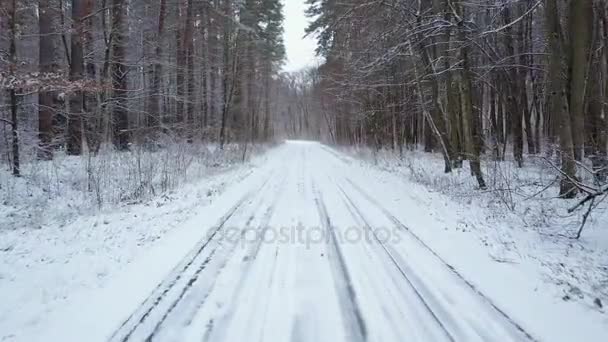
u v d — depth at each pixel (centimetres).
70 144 1477
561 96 889
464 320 419
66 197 1055
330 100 4128
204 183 1374
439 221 828
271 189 1318
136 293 486
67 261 595
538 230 740
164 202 1035
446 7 1400
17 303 460
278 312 439
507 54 1772
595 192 668
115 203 998
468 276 532
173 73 2141
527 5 1681
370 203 1053
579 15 884
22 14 1373
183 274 545
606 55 1398
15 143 1118
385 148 2808
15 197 994
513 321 415
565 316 423
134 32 1936
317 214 918
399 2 1481
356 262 592
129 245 675
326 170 1991
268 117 5153
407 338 385
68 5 1900
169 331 401
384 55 1510
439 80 1742
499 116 2373
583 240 673
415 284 509
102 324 414
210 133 2570
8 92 1201
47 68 1350
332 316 430
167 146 1684
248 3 2902
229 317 429
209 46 2630
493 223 796
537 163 1265
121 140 1686
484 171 1519
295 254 631
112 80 1480
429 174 1530
